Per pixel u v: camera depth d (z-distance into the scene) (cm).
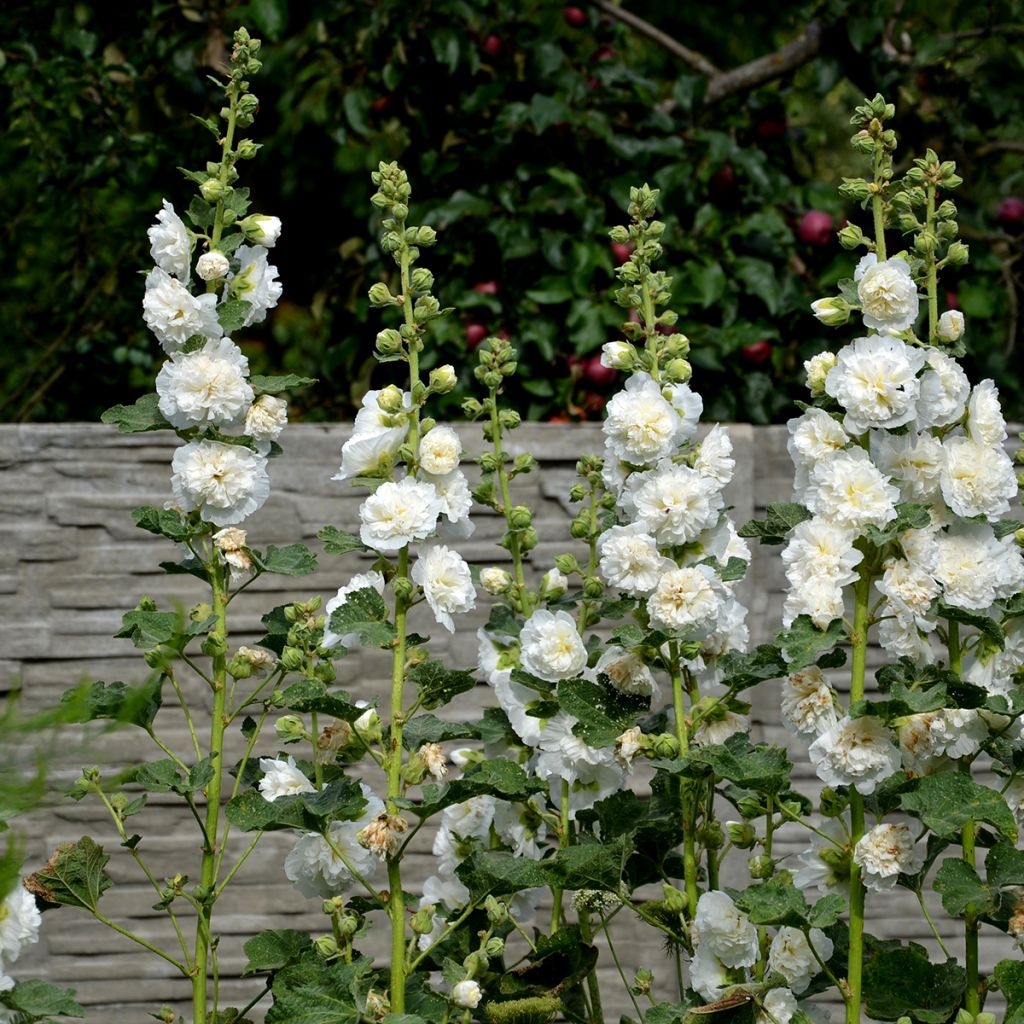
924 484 156
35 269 440
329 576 248
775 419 316
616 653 170
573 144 333
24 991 153
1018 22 365
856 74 354
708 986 163
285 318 527
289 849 250
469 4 342
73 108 374
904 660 159
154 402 174
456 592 160
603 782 175
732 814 249
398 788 158
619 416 162
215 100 378
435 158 342
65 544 245
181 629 161
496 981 179
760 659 157
